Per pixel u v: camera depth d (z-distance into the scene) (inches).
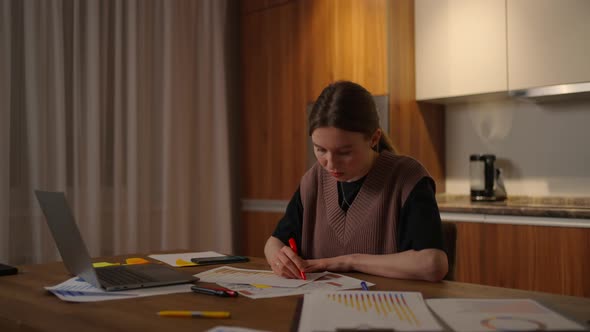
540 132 118.0
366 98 52.9
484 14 112.7
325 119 50.6
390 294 39.7
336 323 32.4
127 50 124.0
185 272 53.7
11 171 106.3
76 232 44.1
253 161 142.9
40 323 35.2
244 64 144.9
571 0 101.7
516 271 99.3
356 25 121.7
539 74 105.6
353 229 58.4
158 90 131.3
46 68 109.0
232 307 38.5
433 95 120.5
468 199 125.8
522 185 120.5
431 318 33.2
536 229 97.0
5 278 51.5
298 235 64.4
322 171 63.1
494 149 124.7
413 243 51.7
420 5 123.0
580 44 100.7
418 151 123.6
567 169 114.3
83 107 116.3
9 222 105.6
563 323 31.9
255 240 142.4
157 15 130.6
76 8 113.8
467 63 115.2
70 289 44.6
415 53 123.7
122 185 123.3
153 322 34.8
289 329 32.8
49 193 48.0
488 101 125.6
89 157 115.8
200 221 139.5
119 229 120.9
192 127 140.4
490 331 30.5
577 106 113.0
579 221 92.0
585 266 91.3
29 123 106.0
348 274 51.5
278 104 137.3
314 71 129.9
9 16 102.7
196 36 140.6
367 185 58.3
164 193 130.5
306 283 46.9
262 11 140.8
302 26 132.3
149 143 129.3
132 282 45.3
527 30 107.0
